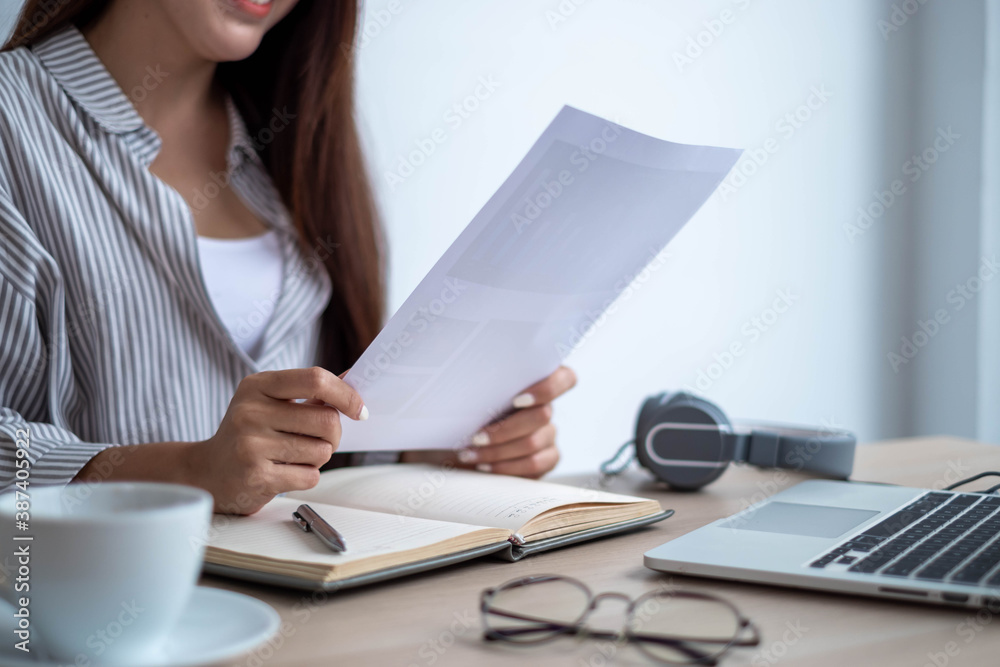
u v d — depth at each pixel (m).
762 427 1.06
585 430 2.56
